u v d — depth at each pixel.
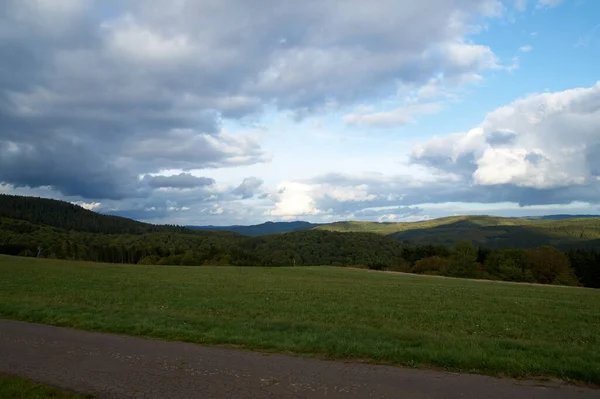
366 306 25.44
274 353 10.66
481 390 7.84
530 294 39.97
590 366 9.13
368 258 145.62
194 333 12.80
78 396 7.38
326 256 151.75
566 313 24.92
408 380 8.43
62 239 152.25
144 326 13.75
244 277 52.25
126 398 7.38
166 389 7.83
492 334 16.48
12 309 17.45
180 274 54.09
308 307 24.05
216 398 7.38
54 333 13.22
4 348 11.12
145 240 166.38
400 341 11.95
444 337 13.08
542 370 9.03
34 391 7.54
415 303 28.20
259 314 20.47
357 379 8.47
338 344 11.14
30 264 60.84
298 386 8.02
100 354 10.48
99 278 42.19
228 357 10.21
